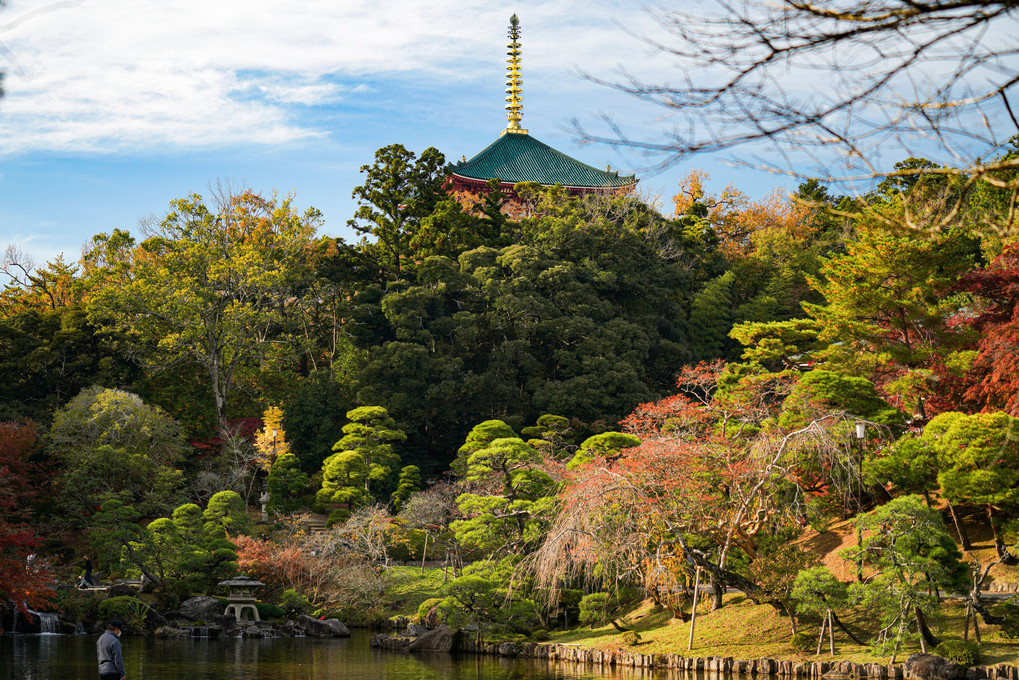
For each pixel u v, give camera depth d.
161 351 56.38
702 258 69.25
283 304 62.94
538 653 27.64
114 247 59.06
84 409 47.03
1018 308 27.69
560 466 34.38
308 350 61.53
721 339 63.59
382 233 65.44
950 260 32.06
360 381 53.22
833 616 23.50
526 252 58.69
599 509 24.81
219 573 35.44
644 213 67.31
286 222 60.16
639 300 60.91
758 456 25.12
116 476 44.94
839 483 26.69
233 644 30.50
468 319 54.56
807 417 27.92
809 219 74.94
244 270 56.38
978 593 22.03
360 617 36.34
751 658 23.06
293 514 43.88
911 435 28.03
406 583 37.97
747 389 32.62
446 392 51.53
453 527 33.72
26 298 65.69
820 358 36.19
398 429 50.34
